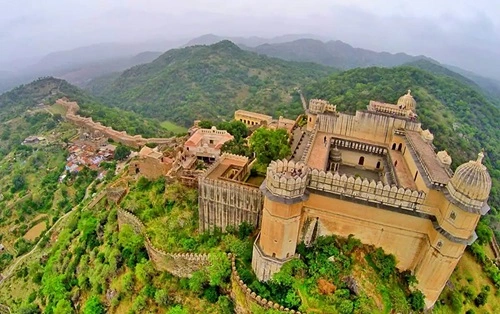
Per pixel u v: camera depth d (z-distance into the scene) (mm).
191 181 65438
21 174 138000
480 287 54219
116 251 62625
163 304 52438
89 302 60062
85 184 120938
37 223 113812
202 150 79750
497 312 52250
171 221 60500
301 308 40562
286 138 71688
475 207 35656
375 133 62531
